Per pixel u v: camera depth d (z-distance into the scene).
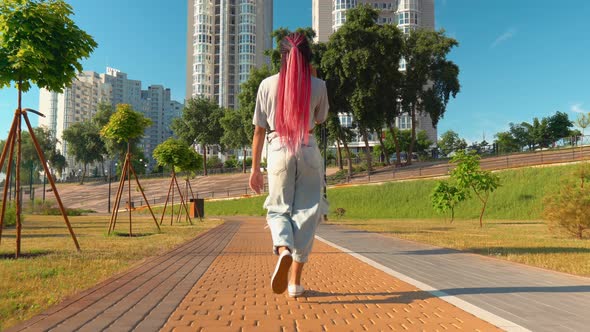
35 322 3.20
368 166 50.91
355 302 3.96
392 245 11.03
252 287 4.82
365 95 45.19
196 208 35.12
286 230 3.33
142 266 6.59
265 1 157.75
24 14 7.27
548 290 4.61
